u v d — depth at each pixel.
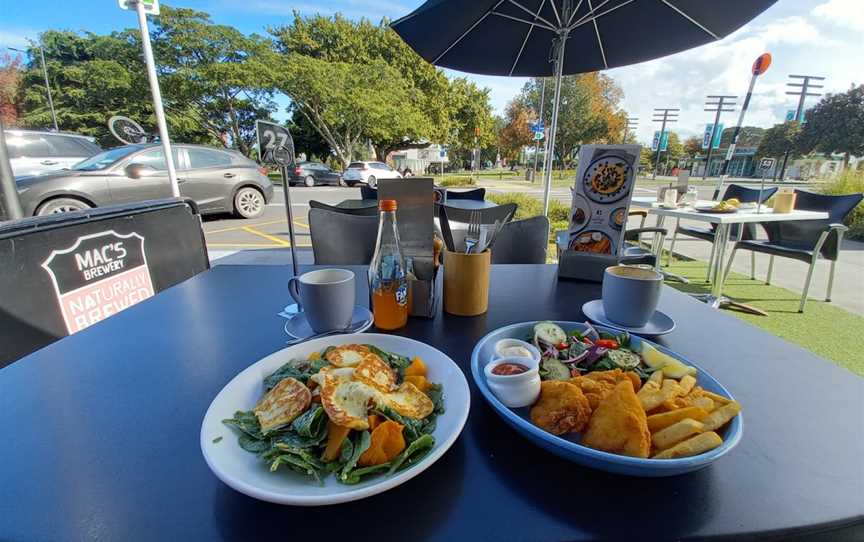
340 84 14.20
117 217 1.52
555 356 0.67
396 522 0.38
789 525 0.37
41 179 4.04
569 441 0.46
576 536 0.37
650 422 0.46
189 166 5.28
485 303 0.94
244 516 0.39
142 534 0.37
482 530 0.37
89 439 0.49
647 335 0.79
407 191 0.88
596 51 2.47
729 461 0.46
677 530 0.37
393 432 0.45
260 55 13.47
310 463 0.42
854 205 2.89
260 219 6.15
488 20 2.28
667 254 4.52
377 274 0.84
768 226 3.24
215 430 0.47
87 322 1.40
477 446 0.49
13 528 0.37
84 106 15.27
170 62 13.02
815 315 2.65
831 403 0.57
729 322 0.88
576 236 1.21
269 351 0.74
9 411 0.55
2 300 1.16
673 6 1.92
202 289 1.10
